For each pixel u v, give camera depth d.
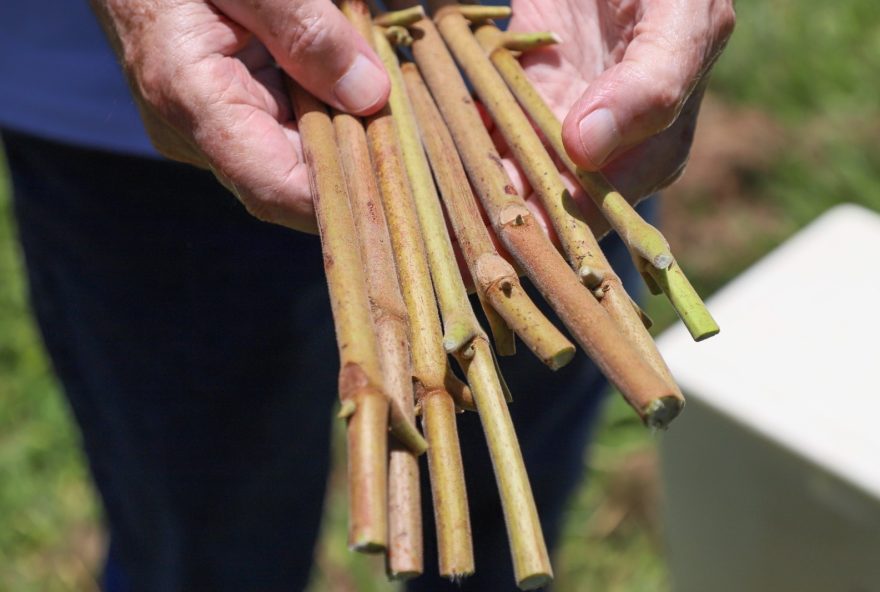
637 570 1.10
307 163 0.61
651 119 0.61
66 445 1.18
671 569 0.93
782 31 1.61
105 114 0.78
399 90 0.66
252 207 0.63
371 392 0.51
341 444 1.21
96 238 0.82
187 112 0.62
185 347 0.84
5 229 1.35
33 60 0.79
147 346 0.84
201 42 0.62
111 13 0.64
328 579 1.09
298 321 0.84
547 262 0.56
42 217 0.84
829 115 1.50
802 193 1.41
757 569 0.84
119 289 0.83
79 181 0.81
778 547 0.82
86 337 0.86
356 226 0.59
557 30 0.71
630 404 0.51
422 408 0.55
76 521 1.14
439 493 0.53
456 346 0.54
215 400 0.86
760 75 1.55
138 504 0.92
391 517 0.51
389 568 0.50
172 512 0.90
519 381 0.82
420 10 0.68
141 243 0.81
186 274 0.82
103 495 0.96
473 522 0.87
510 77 0.67
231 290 0.82
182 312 0.83
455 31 0.69
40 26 0.79
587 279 0.57
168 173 0.78
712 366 0.82
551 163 0.62
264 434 0.88
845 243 0.91
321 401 0.91
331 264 0.56
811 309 0.85
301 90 0.65
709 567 0.88
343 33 0.62
